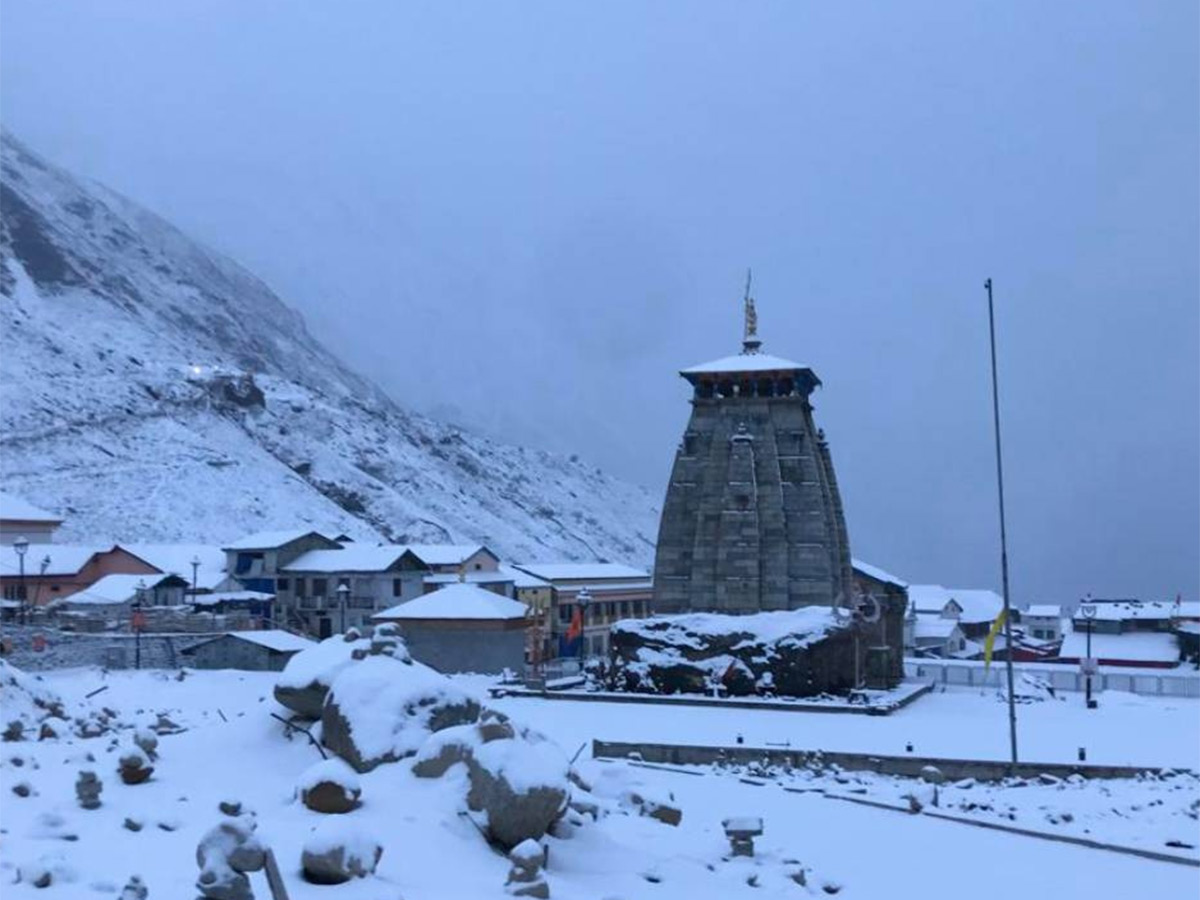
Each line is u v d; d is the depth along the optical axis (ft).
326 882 38.52
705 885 49.19
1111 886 59.41
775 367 176.76
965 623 381.40
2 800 48.80
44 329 608.19
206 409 554.87
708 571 173.78
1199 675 182.80
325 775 47.19
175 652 191.01
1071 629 347.77
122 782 52.70
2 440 445.37
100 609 250.16
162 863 39.96
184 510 428.15
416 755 53.21
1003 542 111.55
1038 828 76.69
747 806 82.17
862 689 163.32
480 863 43.98
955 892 56.95
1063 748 115.34
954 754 110.01
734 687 157.48
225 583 281.13
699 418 181.47
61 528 385.29
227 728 62.54
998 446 111.24
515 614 194.90
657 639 164.04
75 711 91.20
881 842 69.36
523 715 143.13
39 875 37.04
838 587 179.63
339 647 63.62
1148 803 88.43
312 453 583.17
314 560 292.40
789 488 174.81
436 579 280.31
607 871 48.42
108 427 492.13
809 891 53.78
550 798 47.24
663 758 114.32
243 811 42.65
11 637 185.98
